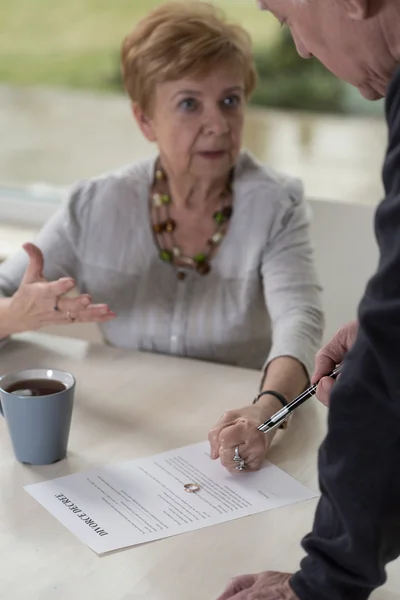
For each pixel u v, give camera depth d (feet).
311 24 2.63
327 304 5.96
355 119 8.63
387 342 2.33
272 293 5.28
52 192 8.16
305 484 3.71
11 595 2.90
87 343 5.17
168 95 5.09
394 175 2.38
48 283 4.76
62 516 3.38
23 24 8.55
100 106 9.43
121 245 5.56
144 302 5.54
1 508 3.43
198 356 5.50
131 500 3.51
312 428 4.20
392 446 2.38
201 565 3.09
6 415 3.76
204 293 5.50
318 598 2.55
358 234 5.80
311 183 8.09
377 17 2.49
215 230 5.49
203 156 5.16
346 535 2.46
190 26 4.96
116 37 8.43
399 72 2.38
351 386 2.42
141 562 3.10
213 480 3.70
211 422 4.22
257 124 8.74
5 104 9.46
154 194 5.55
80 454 3.89
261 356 5.65
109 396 4.47
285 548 3.21
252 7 7.53
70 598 2.89
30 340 5.18
